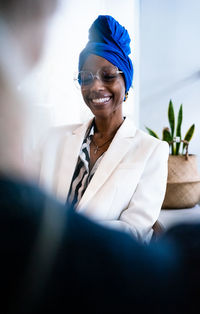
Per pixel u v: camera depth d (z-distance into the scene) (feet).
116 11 7.02
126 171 3.16
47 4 0.60
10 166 0.65
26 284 0.61
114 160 3.19
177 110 7.82
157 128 7.95
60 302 0.61
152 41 7.68
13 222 0.63
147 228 3.01
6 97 0.61
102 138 3.44
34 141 0.66
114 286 0.64
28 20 0.60
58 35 0.62
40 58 0.62
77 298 0.62
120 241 0.69
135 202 3.13
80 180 3.23
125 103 7.27
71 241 0.65
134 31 7.45
